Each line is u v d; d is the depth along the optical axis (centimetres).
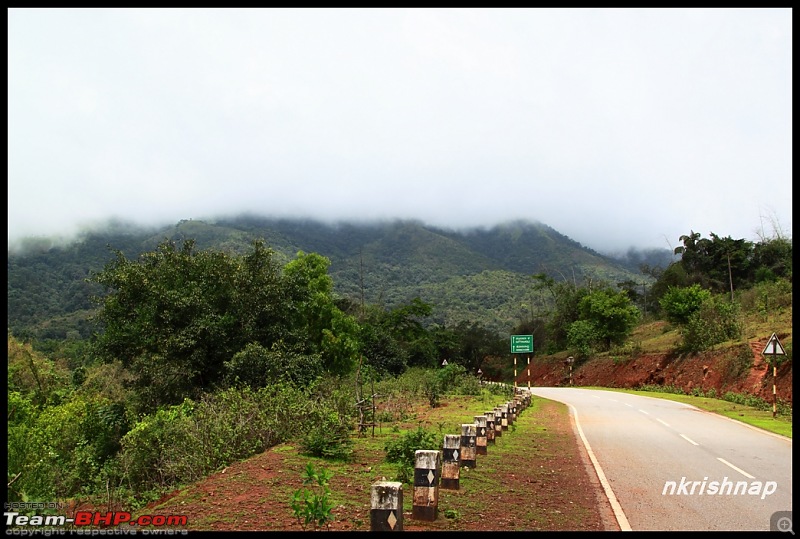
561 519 776
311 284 3497
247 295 2783
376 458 1152
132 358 2592
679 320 4428
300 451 1184
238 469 1013
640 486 998
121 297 2625
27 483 1180
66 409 1930
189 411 1555
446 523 730
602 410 2606
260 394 1574
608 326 5956
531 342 3588
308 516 646
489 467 1127
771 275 5375
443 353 7269
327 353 3366
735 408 2577
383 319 6281
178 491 930
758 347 3198
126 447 1273
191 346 2475
